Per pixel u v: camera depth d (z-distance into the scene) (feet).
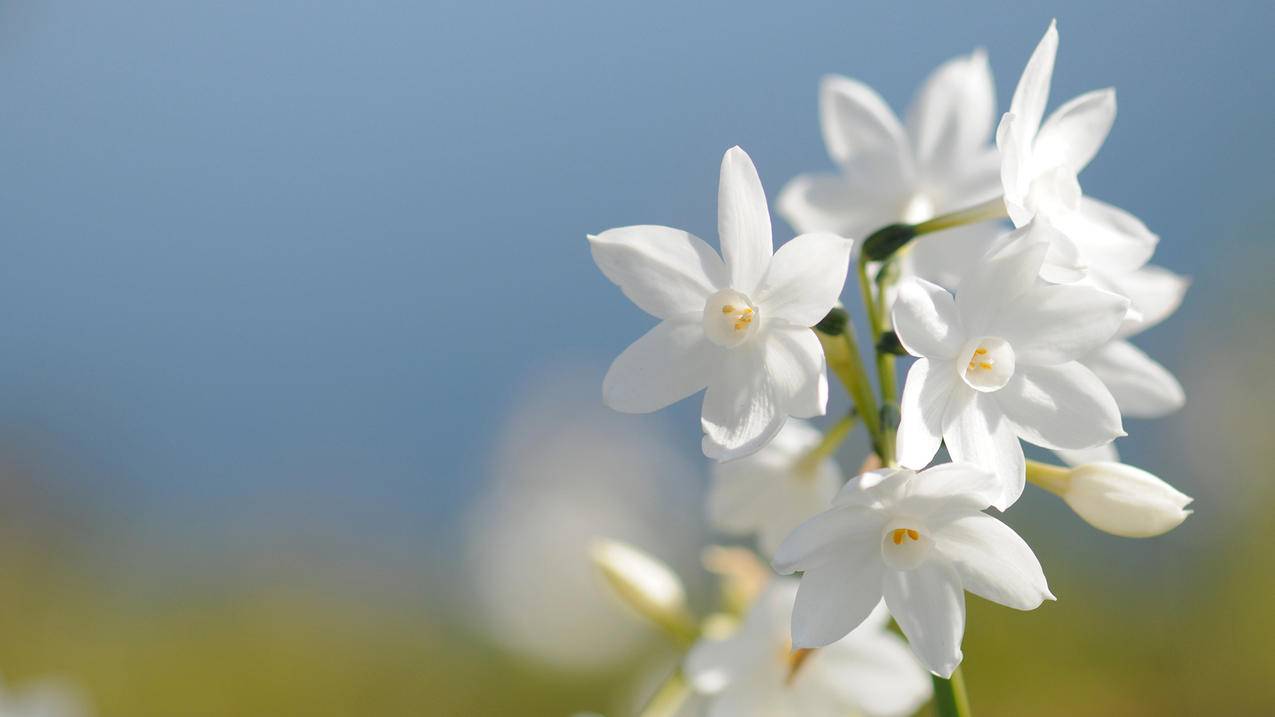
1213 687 3.58
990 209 1.56
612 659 3.92
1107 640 3.64
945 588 1.50
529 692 3.97
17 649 4.70
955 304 1.49
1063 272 1.49
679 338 1.52
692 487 4.31
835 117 1.70
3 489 5.55
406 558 4.93
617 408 1.52
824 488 1.66
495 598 4.05
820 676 1.65
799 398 1.51
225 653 4.56
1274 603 3.63
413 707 4.23
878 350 1.54
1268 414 4.05
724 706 1.65
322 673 4.47
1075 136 1.56
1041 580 1.49
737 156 1.51
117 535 5.39
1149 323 1.60
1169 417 4.28
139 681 4.57
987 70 1.70
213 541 5.26
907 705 1.65
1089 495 1.53
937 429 1.50
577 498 4.11
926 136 1.69
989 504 1.48
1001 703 3.59
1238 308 4.31
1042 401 1.50
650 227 1.52
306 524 5.34
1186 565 3.77
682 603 1.71
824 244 1.50
